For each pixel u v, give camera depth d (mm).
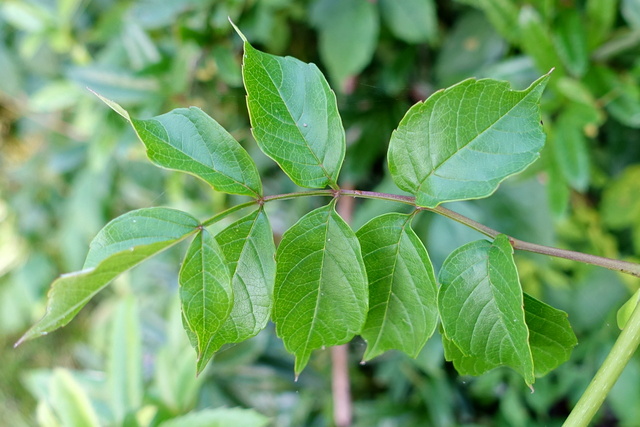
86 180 965
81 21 899
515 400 764
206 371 768
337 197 389
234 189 380
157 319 959
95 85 756
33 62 978
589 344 742
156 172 934
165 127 375
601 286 757
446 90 381
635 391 694
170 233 371
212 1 705
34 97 906
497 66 677
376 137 769
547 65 605
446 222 721
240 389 877
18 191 1119
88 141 970
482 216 720
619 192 772
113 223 370
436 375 762
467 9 749
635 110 614
